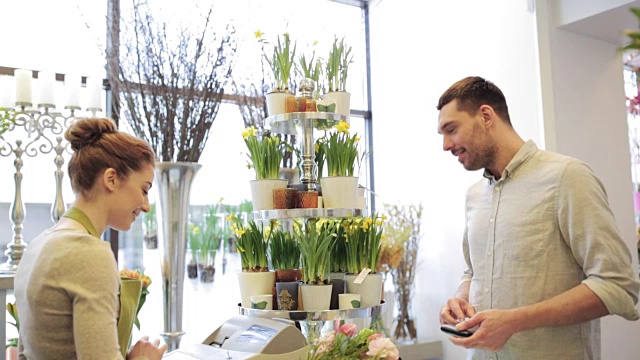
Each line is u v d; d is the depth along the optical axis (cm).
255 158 226
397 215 411
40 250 128
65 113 354
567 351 173
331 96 237
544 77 322
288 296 214
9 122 289
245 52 397
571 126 324
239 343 181
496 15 360
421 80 429
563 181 173
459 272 387
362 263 226
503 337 164
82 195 138
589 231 166
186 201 304
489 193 199
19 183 287
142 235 377
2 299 227
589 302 160
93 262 125
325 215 211
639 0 286
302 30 460
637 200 364
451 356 394
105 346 121
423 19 428
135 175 140
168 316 302
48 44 366
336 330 190
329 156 222
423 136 425
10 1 357
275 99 229
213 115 319
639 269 341
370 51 493
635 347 335
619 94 351
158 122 303
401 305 398
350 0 489
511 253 182
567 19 319
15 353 228
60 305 123
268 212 215
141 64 308
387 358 179
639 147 377
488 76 365
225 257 387
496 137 190
